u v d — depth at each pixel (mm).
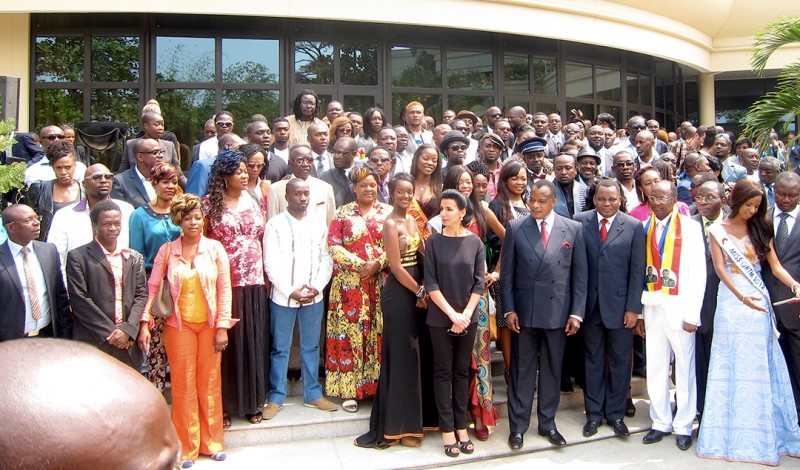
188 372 3965
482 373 4375
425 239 4441
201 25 9844
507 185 4941
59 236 4391
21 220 3803
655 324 4496
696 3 12828
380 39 10539
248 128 5980
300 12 9609
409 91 10781
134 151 4992
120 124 7555
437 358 4094
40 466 485
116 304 3920
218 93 9914
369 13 9930
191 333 3975
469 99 11211
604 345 4660
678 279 4387
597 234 4609
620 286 4496
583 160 5543
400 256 4121
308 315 4574
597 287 4543
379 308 4609
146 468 543
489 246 4898
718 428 4234
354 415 4492
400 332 4145
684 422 4406
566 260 4352
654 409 4516
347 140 5195
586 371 4617
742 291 4262
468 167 4969
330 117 7203
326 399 4672
